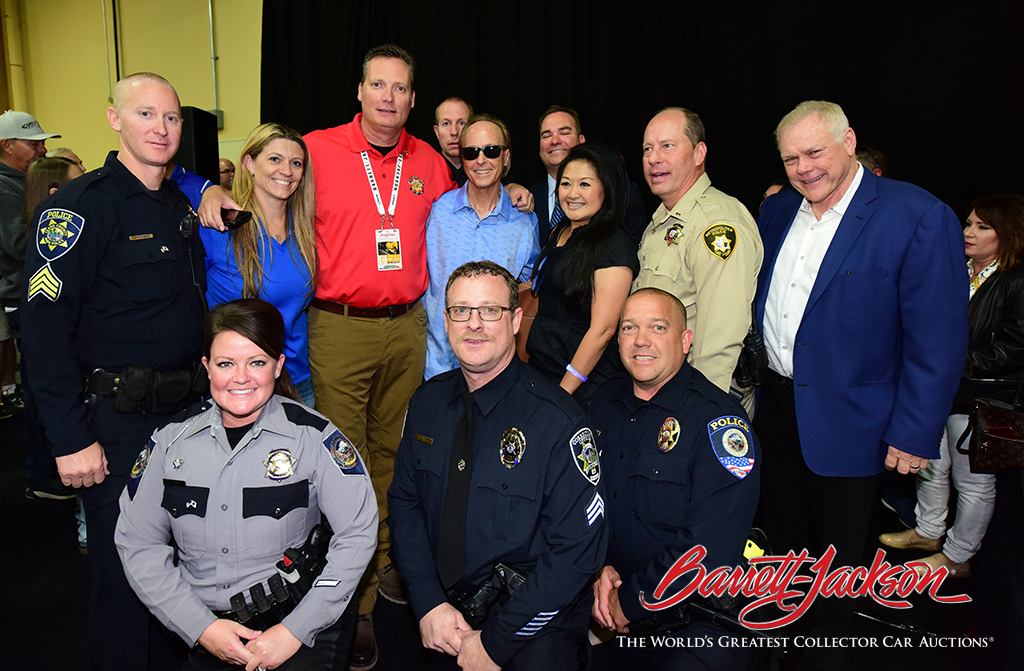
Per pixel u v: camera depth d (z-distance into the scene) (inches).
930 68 150.4
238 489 64.4
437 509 69.5
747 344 81.5
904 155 155.3
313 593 62.7
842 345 76.3
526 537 65.2
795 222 82.6
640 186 177.3
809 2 158.2
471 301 65.6
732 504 67.2
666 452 70.8
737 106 167.2
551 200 123.1
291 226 87.0
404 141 96.7
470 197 95.3
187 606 61.9
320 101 192.1
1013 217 97.1
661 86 172.7
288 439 66.2
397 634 92.7
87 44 239.1
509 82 180.4
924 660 85.5
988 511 98.7
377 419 100.9
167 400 72.5
